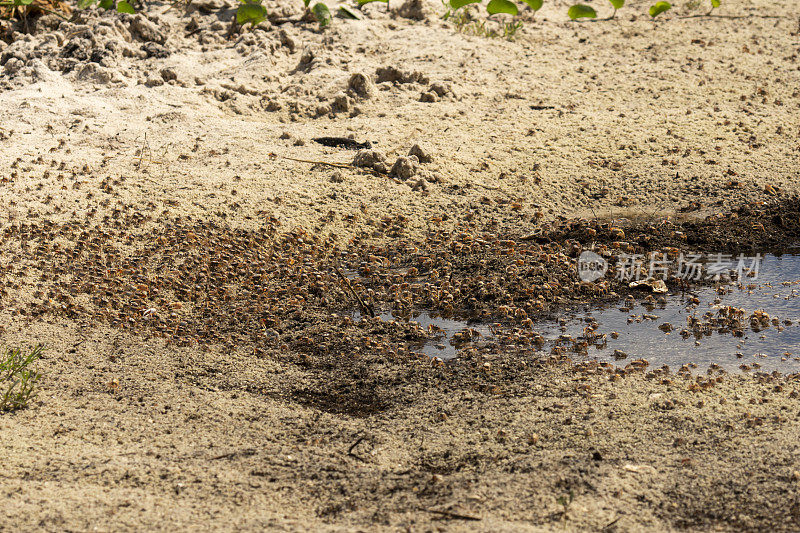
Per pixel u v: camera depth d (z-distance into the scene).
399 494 11.42
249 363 15.70
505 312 17.66
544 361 15.61
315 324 17.20
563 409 13.66
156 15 33.03
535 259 19.59
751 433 12.59
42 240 19.53
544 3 39.09
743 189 23.02
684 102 28.84
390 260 19.94
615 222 21.59
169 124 26.36
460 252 20.08
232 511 10.89
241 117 27.48
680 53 33.25
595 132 26.55
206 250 19.67
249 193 22.39
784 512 10.77
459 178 23.75
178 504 10.98
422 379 15.14
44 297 17.52
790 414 13.15
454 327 17.27
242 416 13.76
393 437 13.12
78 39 30.25
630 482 11.46
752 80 30.73
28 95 27.27
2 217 20.42
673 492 11.26
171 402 14.08
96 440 12.70
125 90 27.95
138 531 10.25
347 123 27.19
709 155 25.00
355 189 22.95
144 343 16.14
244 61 30.86
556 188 23.34
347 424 13.58
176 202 21.66
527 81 30.58
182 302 17.89
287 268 19.25
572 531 10.35
